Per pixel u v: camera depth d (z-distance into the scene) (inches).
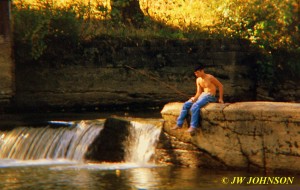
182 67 1424.7
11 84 1286.9
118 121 1045.2
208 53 1437.0
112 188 840.9
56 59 1343.5
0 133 1120.2
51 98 1342.3
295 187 780.0
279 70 1492.4
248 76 1477.6
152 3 1621.6
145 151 1016.2
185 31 1488.7
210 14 1546.5
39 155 1075.3
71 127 1090.7
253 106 916.0
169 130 989.8
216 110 938.7
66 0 1460.4
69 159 1058.7
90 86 1366.9
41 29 1315.2
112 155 1039.6
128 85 1392.7
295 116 876.6
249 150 916.0
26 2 1389.0
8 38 1277.1
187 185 845.2
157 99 1414.9
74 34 1350.9
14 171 965.2
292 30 1513.3
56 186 861.2
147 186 845.2
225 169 940.0
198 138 960.3
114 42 1384.1
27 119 1203.9
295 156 879.7
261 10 1493.6
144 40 1403.8
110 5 1503.4
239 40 1467.8
